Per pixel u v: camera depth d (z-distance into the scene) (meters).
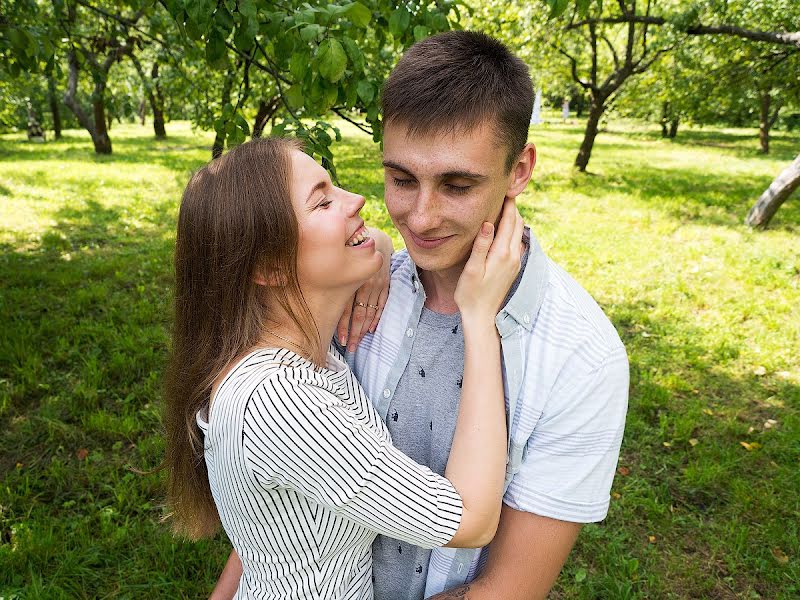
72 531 3.19
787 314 6.16
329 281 1.20
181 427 1.30
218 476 1.15
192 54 3.71
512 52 1.09
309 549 1.16
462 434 1.12
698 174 15.11
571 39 14.34
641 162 17.52
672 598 3.02
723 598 3.02
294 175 1.16
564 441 1.15
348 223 1.23
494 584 1.21
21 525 3.17
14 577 2.89
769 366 5.11
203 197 1.17
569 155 18.72
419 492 1.06
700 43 10.91
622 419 1.16
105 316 5.67
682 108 12.78
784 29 10.01
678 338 5.62
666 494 3.67
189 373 1.24
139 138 24.34
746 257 7.80
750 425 4.36
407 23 2.35
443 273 1.24
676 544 3.33
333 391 1.18
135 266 7.15
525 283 1.15
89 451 3.85
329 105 2.32
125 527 3.18
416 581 1.35
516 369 1.15
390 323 1.32
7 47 3.77
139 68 13.79
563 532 1.18
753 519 3.49
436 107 1.00
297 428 1.03
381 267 1.35
